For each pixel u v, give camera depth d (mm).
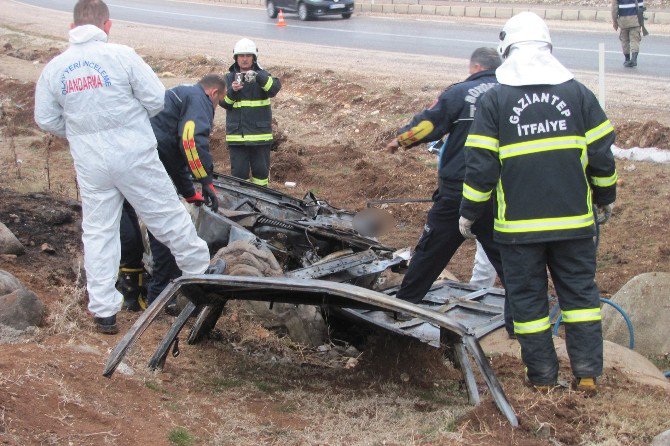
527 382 4805
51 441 3297
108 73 4871
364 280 6754
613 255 8227
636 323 6172
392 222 9469
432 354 5180
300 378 5039
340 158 11844
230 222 6621
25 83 16359
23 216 7723
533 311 4547
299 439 3893
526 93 4422
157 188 5152
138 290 6387
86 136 4941
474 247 8938
